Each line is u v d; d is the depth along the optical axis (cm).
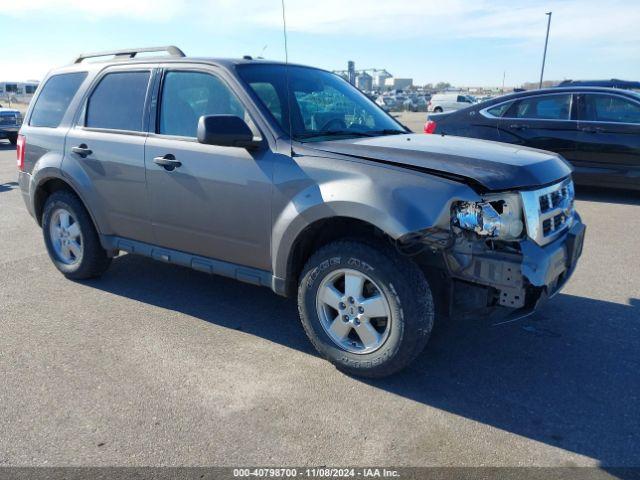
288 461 262
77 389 322
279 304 452
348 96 446
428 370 347
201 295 470
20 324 410
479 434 283
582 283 499
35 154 494
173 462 261
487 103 923
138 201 423
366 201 303
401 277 304
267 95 375
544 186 319
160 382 330
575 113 846
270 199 348
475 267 299
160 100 414
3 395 315
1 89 5081
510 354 368
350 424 291
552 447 273
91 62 480
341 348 338
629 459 264
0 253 591
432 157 318
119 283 497
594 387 328
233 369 346
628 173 816
